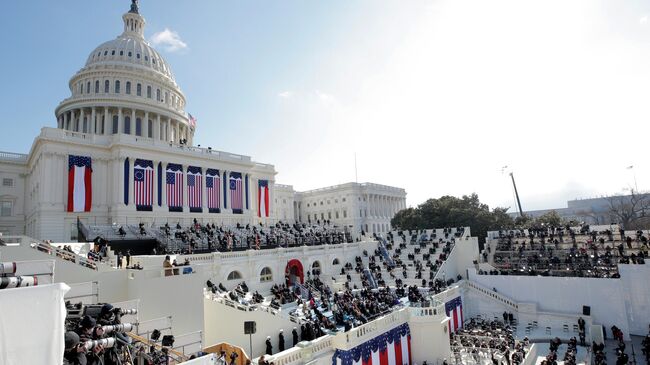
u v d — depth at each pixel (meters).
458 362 30.59
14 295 7.38
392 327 29.69
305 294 41.34
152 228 46.38
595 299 40.97
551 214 81.19
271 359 20.31
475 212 75.75
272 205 78.19
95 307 12.12
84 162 53.66
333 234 67.75
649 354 30.62
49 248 20.30
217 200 64.69
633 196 89.69
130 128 74.69
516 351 29.84
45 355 7.53
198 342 19.89
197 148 64.25
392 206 134.88
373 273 51.03
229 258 39.03
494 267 52.09
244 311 25.42
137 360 12.66
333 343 24.88
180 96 90.06
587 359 31.78
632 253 43.75
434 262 52.97
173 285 21.83
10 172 63.75
